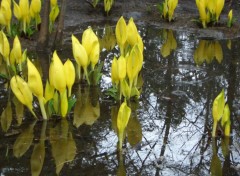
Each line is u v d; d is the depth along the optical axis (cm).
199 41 928
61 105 532
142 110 573
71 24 1033
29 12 891
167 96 618
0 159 448
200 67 750
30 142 483
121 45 691
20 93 522
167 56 811
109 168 430
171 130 517
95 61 643
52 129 515
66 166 434
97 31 1002
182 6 1197
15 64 677
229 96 623
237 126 530
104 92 629
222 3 992
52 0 886
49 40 862
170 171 426
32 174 419
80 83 656
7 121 534
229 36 961
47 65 743
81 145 478
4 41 675
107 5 1097
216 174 423
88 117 552
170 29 1025
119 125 457
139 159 448
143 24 1073
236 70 738
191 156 457
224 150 471
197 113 565
